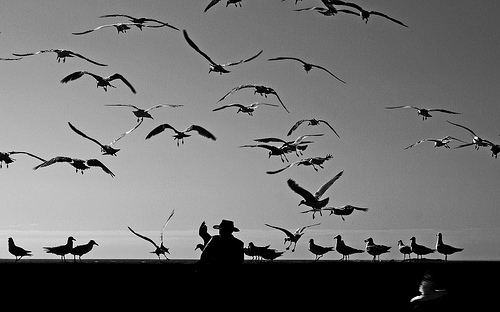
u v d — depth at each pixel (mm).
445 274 23375
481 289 23172
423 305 23031
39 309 23125
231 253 21781
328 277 23500
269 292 23297
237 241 21938
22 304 23156
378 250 31969
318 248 31641
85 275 23328
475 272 23359
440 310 23031
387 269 23562
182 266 23188
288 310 23297
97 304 23172
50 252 29922
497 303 23047
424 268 23500
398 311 23359
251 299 23094
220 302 21859
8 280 23266
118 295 23219
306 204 21234
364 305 23344
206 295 21938
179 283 23062
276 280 23406
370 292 23438
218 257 21750
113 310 23188
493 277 23328
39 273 23312
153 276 23188
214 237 21969
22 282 23266
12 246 30203
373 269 23547
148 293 23062
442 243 33500
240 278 21906
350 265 23562
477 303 23031
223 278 21734
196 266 21922
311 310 23516
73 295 23203
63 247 29922
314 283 23500
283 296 23328
